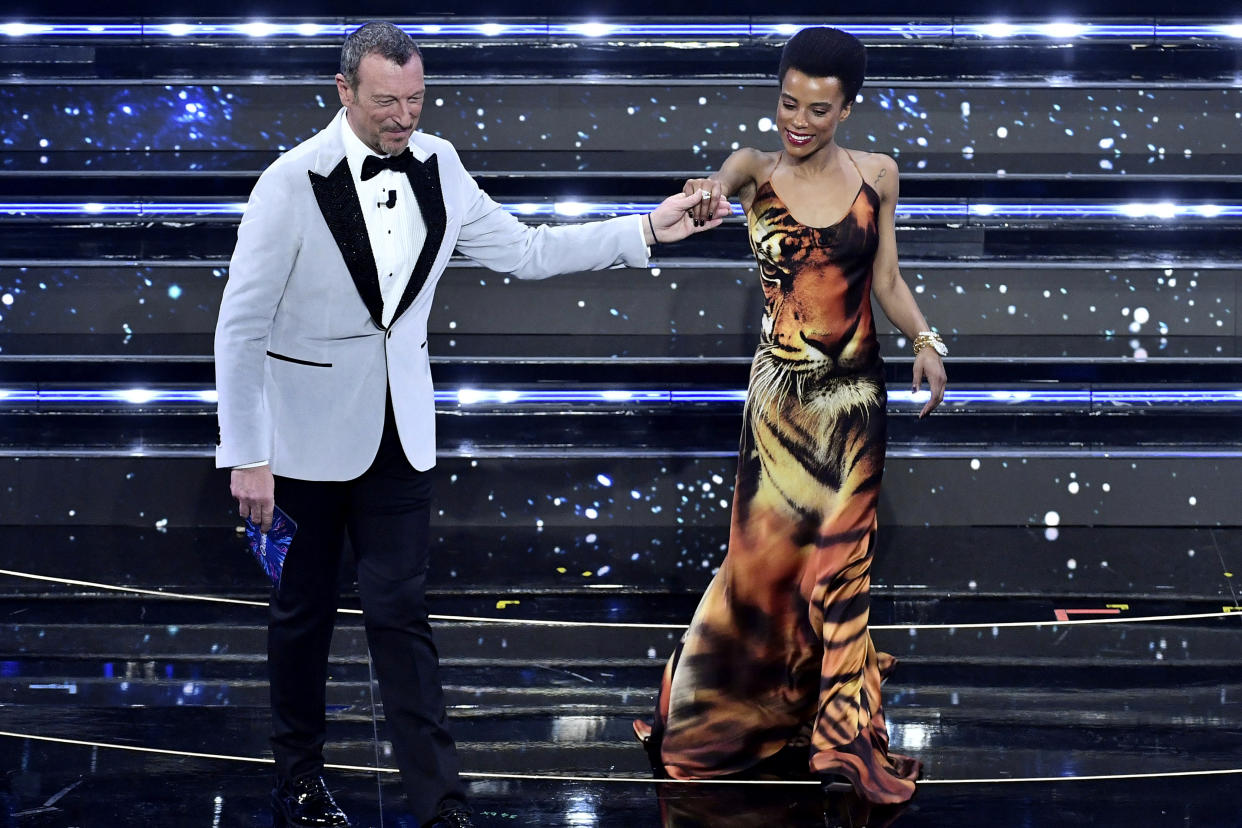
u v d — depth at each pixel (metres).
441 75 17.30
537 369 16.70
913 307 11.09
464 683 12.70
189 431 16.73
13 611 14.11
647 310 17.23
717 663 11.09
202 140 17.45
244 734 11.52
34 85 17.19
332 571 9.71
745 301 17.20
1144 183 17.02
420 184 9.17
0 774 10.67
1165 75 17.14
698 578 15.17
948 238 17.17
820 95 10.25
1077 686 12.57
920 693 12.48
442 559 15.60
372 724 11.80
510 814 10.16
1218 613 14.26
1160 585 15.00
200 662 13.02
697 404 16.83
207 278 17.02
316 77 17.19
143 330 17.09
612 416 16.73
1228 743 11.38
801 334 10.76
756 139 17.53
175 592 14.62
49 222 16.98
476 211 9.87
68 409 16.66
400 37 8.82
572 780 10.81
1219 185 17.02
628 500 16.72
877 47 17.42
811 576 10.94
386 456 9.45
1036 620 14.09
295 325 9.26
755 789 10.67
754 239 10.88
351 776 10.73
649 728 11.67
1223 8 17.44
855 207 10.64
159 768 10.83
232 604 14.36
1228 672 12.86
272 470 9.38
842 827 9.97
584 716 12.07
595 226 10.17
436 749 9.38
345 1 17.52
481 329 17.25
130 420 16.70
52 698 12.19
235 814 10.04
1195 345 16.75
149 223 17.03
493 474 16.67
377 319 9.25
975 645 13.52
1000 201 17.14
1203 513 16.78
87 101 17.33
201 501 16.72
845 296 10.72
